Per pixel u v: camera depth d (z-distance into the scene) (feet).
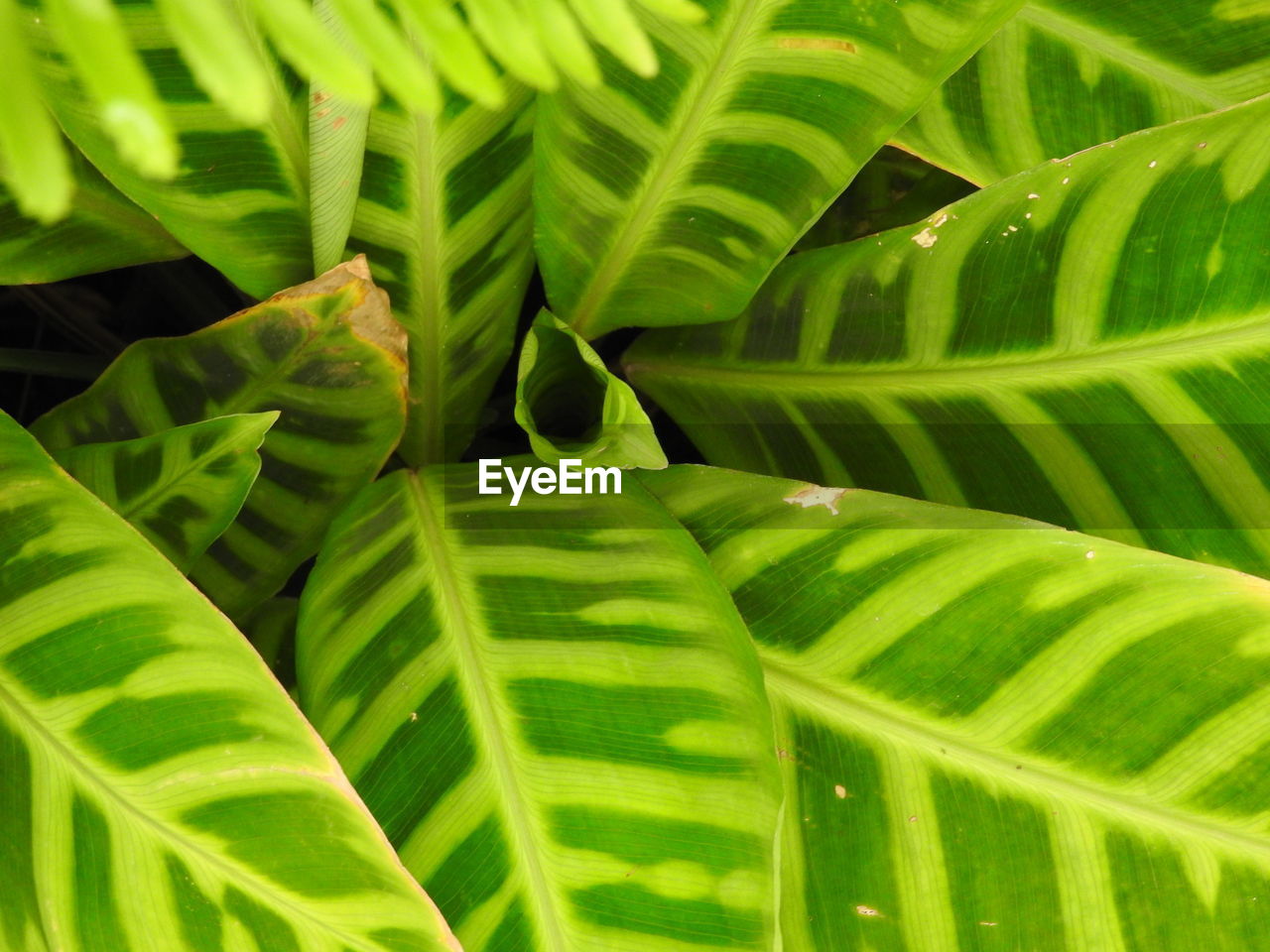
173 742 2.28
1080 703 2.44
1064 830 2.46
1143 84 2.75
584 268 2.64
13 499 2.35
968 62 2.77
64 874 2.26
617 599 2.46
